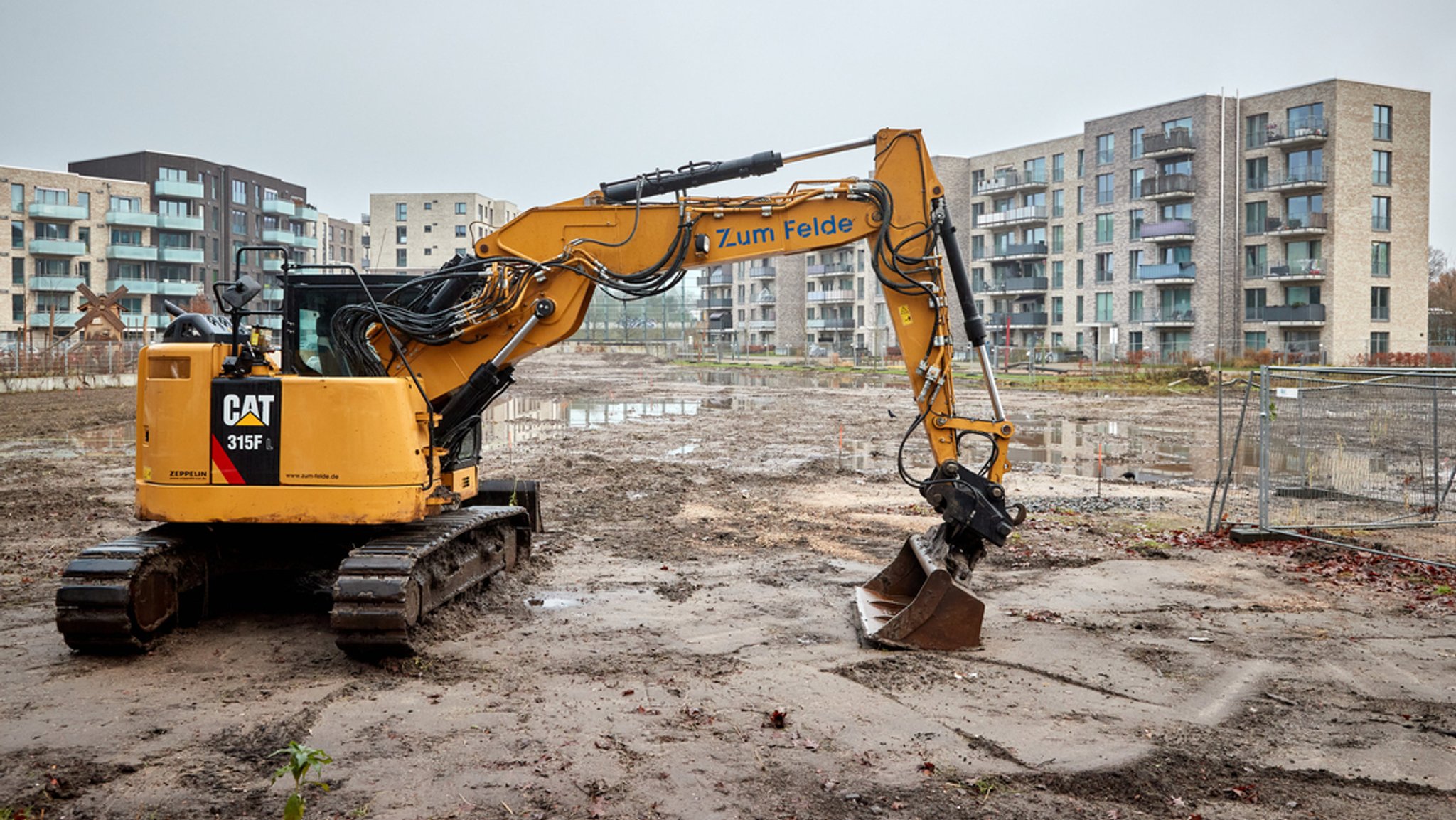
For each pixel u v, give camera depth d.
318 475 7.24
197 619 8.22
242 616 8.45
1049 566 10.65
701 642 7.89
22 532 12.54
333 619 6.79
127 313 72.94
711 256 8.32
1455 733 6.06
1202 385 39.53
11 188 67.69
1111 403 33.53
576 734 5.89
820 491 15.95
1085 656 7.53
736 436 24.31
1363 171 54.06
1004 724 6.12
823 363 70.06
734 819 4.85
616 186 8.38
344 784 5.20
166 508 7.27
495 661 7.33
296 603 8.86
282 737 5.84
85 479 17.25
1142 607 9.04
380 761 5.50
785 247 8.27
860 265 88.75
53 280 68.94
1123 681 6.98
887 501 15.07
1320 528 12.28
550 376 55.03
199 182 79.06
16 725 6.03
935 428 8.18
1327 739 5.96
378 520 7.27
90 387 42.75
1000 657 7.51
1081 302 69.62
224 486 7.25
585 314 8.42
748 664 7.30
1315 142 53.84
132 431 25.75
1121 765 5.53
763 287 100.50
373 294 8.27
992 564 10.72
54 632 8.12
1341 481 13.58
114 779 5.29
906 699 6.55
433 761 5.49
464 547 8.50
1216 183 57.62
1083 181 69.00
